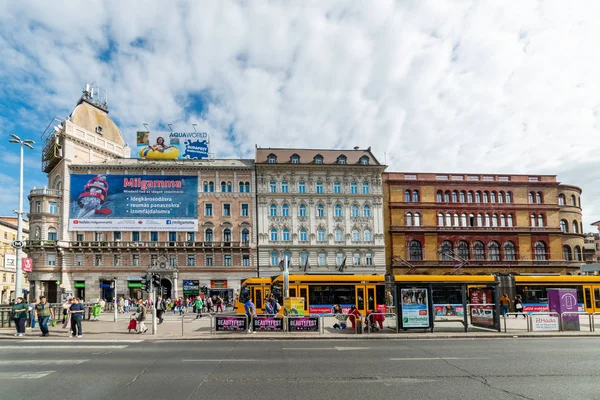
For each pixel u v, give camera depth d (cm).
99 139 6412
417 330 2416
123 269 5772
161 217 5847
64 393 1052
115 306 3147
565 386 1123
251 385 1125
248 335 2270
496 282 2448
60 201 5862
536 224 6303
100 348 1834
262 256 5881
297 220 5997
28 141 3309
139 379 1198
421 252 6084
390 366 1391
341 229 6047
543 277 3619
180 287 5778
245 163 6241
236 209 6034
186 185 5962
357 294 3231
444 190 6288
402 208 6172
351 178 6178
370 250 6000
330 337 2214
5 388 1103
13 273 8700
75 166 5872
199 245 5853
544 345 1911
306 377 1222
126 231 5884
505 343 1992
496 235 6188
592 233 9088
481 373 1280
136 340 2144
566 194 6569
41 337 2256
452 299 2662
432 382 1164
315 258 5922
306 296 3219
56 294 5697
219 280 5831
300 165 6059
